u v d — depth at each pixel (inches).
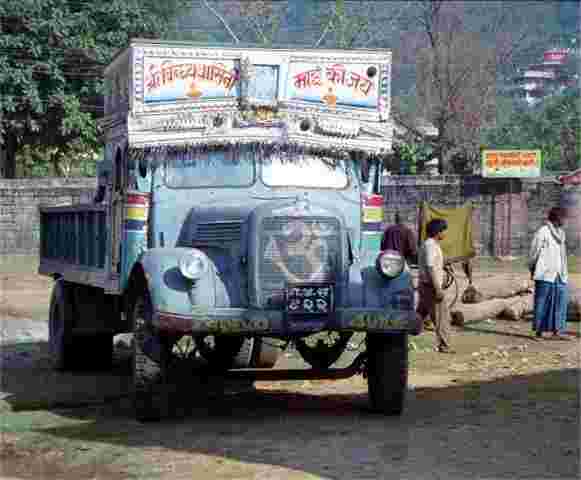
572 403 423.8
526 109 1977.1
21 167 1902.1
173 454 333.1
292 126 418.3
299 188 419.5
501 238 1393.9
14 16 1370.6
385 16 1770.4
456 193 1407.5
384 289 379.2
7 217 1414.9
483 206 1400.1
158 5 1518.2
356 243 424.8
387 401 393.1
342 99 424.5
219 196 414.3
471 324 738.8
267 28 1748.3
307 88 421.4
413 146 1717.5
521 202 1390.3
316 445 343.3
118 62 441.4
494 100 1839.3
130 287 404.8
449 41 1756.9
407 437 356.5
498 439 353.7
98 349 529.7
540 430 369.7
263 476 303.1
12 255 1417.3
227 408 417.4
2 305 887.7
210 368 420.8
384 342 390.6
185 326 358.6
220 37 1756.9
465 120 1755.7
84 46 1409.9
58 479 311.0
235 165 417.1
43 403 433.4
